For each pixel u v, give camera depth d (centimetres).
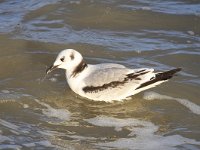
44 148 1357
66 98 1591
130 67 1720
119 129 1453
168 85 1645
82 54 1792
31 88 1627
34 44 1842
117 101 1579
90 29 1945
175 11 2062
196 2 2133
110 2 2098
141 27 1962
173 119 1500
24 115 1502
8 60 1750
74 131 1440
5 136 1400
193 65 1741
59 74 1702
